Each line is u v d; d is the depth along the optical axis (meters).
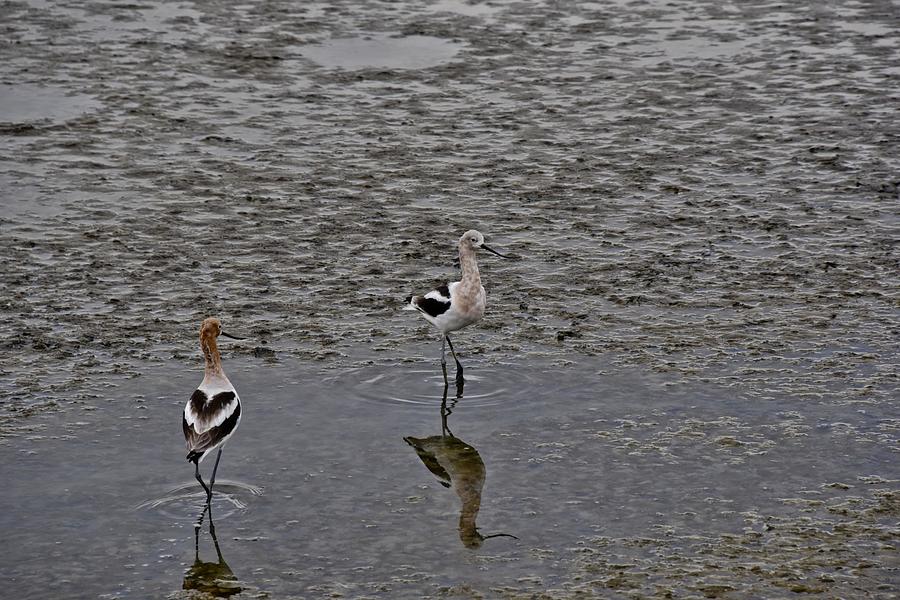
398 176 22.58
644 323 16.86
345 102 26.55
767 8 33.59
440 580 11.29
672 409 14.48
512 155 23.67
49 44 29.88
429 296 15.39
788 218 20.56
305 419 14.41
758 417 14.23
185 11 32.94
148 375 15.34
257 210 20.94
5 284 17.84
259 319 16.97
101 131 24.53
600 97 26.97
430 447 13.80
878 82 27.53
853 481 12.84
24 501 12.59
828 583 11.09
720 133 24.72
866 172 22.48
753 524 12.10
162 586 11.24
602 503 12.57
